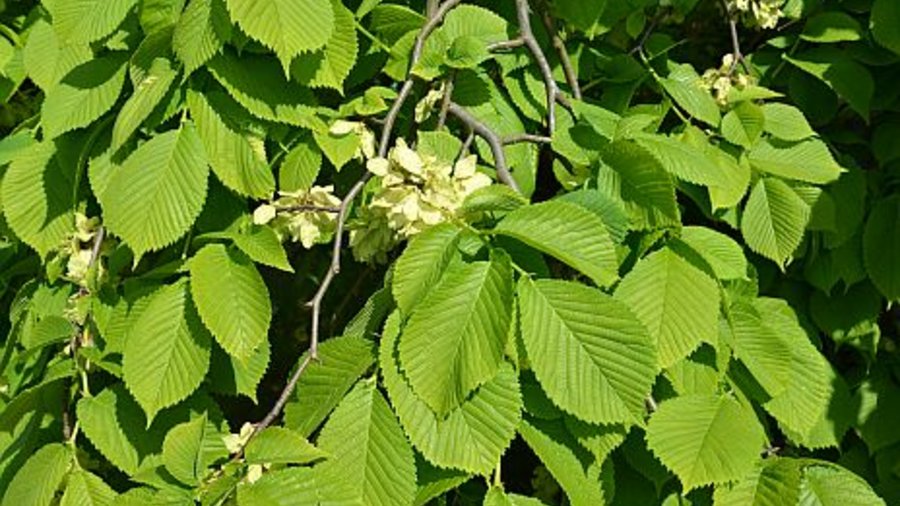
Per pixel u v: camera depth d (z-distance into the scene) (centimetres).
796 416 119
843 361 148
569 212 103
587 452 106
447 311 100
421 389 99
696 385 113
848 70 138
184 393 109
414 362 99
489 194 105
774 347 117
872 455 144
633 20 136
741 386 118
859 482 112
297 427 106
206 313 108
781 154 127
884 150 142
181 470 103
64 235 122
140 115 111
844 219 137
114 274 120
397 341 102
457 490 121
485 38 125
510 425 101
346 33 115
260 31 108
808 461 113
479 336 99
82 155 118
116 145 112
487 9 132
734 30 137
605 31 131
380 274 149
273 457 102
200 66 115
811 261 140
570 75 126
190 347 110
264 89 114
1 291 136
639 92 140
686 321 109
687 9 138
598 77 133
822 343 148
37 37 128
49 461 115
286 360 157
